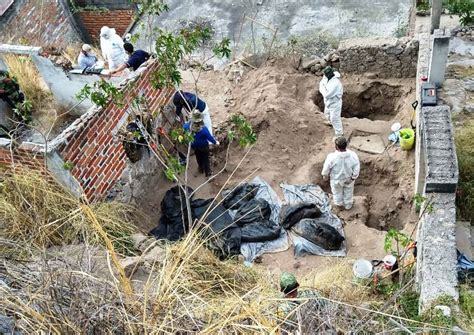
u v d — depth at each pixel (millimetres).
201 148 9008
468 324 4992
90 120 7648
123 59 10680
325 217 8570
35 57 9188
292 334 3920
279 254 8078
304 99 10852
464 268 6281
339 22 11961
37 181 7094
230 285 5535
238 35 12117
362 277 6559
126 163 8523
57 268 4699
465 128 8352
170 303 4238
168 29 12594
